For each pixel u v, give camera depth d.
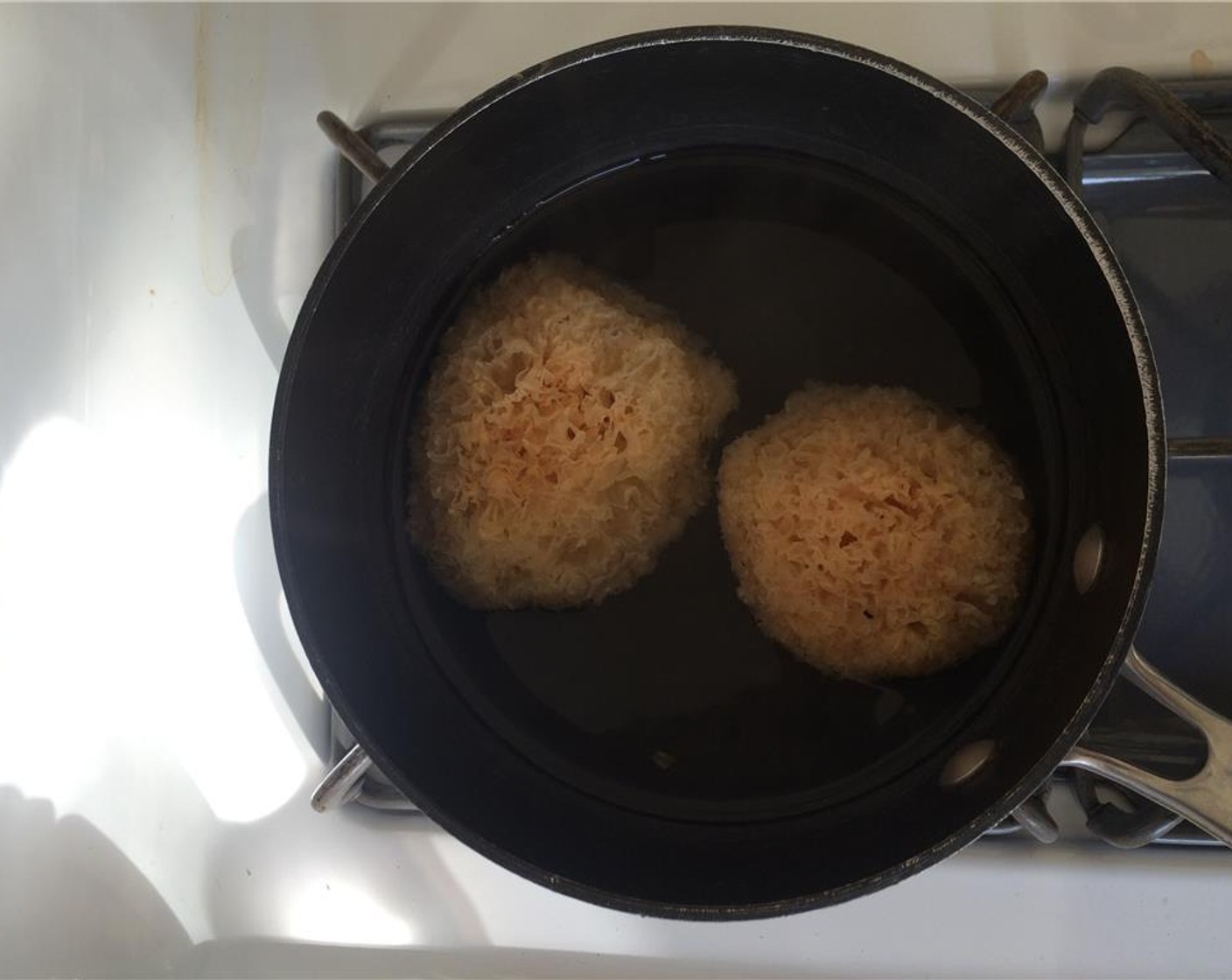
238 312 0.38
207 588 0.38
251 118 0.39
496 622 0.37
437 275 0.36
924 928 0.35
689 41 0.28
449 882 0.36
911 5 0.37
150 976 0.36
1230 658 0.35
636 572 0.36
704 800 0.35
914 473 0.33
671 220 0.37
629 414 0.34
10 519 0.35
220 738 0.37
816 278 0.37
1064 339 0.33
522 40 0.38
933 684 0.35
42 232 0.37
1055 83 0.37
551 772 0.36
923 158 0.32
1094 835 0.35
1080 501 0.33
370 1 0.38
